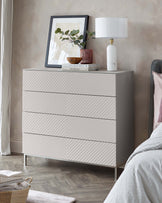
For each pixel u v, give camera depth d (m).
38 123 5.15
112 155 4.82
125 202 3.46
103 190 4.58
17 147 5.78
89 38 5.34
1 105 5.61
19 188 3.83
